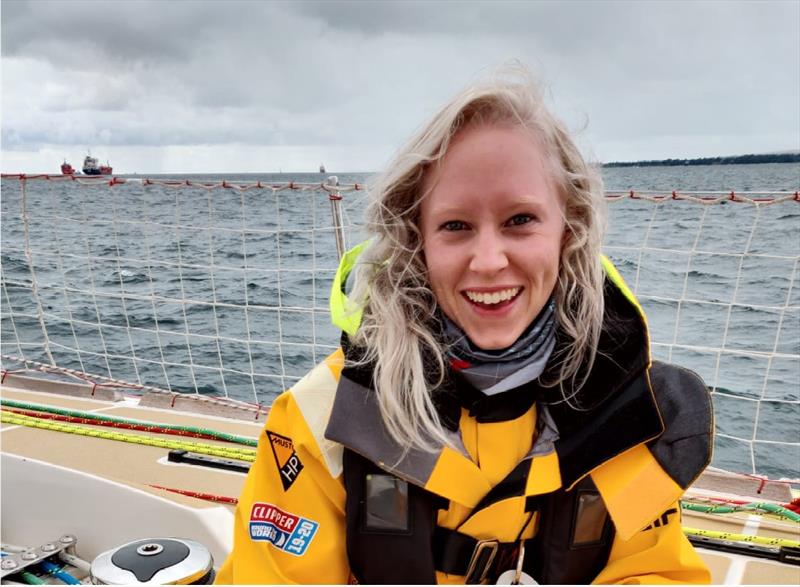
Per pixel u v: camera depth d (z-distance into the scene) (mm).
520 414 1400
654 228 14977
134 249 14828
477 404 1388
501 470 1408
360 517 1391
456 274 1335
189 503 2385
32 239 16203
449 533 1408
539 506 1412
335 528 1445
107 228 18000
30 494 2590
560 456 1375
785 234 15078
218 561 2229
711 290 9906
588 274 1425
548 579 1425
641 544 1459
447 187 1313
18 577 2221
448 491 1358
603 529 1441
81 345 8398
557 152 1381
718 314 8609
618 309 1444
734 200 2748
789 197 2678
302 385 1485
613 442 1354
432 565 1382
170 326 9023
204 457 3072
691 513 2654
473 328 1355
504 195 1285
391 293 1434
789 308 2770
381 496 1392
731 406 5895
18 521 2602
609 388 1369
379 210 1450
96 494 2496
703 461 1357
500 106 1285
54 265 13203
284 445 1472
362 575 1414
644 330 1356
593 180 1416
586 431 1372
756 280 10672
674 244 13312
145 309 9984
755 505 2609
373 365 1405
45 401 3928
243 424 3557
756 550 2365
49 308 10125
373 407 1388
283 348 7816
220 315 9383
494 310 1341
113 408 3805
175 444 3150
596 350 1384
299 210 20266
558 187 1393
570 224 1422
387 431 1376
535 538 1442
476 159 1283
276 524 1452
